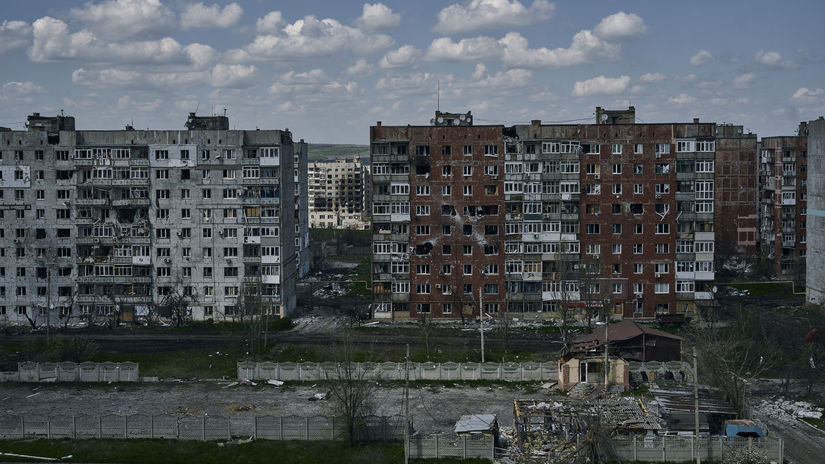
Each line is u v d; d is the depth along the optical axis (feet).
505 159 474.08
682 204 474.08
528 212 476.13
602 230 475.72
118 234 475.72
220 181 472.44
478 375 349.20
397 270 480.23
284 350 400.47
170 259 475.72
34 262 476.13
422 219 477.77
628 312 476.54
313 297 566.77
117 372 351.67
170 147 472.44
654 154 472.44
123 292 477.77
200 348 410.52
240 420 295.89
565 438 266.57
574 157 472.44
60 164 473.26
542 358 383.86
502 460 257.14
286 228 488.44
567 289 475.31
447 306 481.05
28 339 432.66
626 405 282.56
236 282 474.90
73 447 268.41
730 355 333.62
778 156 612.29
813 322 405.80
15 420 282.15
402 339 428.15
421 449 260.83
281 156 473.67
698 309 470.39
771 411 307.17
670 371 343.26
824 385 339.77
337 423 275.80
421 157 473.67
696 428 244.83
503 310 479.82
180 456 262.88
